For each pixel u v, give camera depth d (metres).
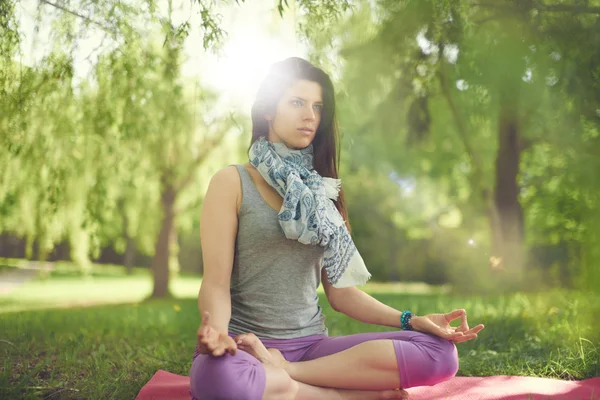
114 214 6.11
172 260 12.46
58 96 4.51
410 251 19.41
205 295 2.23
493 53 5.00
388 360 2.26
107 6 4.07
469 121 8.93
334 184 2.53
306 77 2.49
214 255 2.29
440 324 2.43
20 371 3.20
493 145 11.35
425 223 19.41
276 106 2.50
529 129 8.91
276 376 2.13
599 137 5.05
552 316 5.03
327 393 2.27
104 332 4.65
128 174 5.85
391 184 18.72
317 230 2.32
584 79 4.31
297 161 2.49
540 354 3.59
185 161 7.73
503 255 10.00
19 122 4.23
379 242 19.47
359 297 2.60
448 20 4.84
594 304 5.10
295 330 2.42
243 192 2.38
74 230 5.66
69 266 25.70
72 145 4.80
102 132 4.95
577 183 5.38
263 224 2.34
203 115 5.94
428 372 2.29
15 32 3.80
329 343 2.42
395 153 12.85
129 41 4.28
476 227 14.95
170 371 3.45
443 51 5.64
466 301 8.20
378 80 6.44
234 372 2.00
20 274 22.11
